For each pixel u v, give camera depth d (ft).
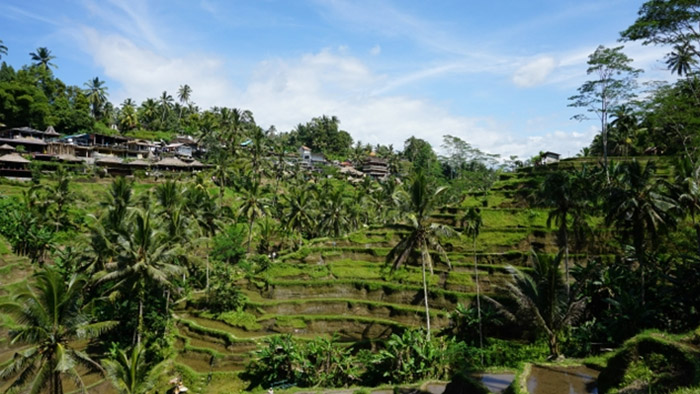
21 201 212.23
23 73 337.31
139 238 120.47
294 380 116.78
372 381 114.11
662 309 108.99
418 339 115.24
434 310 143.84
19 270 164.14
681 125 135.54
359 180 433.48
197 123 492.13
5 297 135.33
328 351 118.01
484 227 182.60
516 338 125.90
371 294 161.89
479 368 90.38
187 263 163.84
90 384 114.52
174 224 150.71
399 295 156.76
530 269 146.82
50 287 80.84
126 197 166.71
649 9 112.57
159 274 117.91
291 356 117.70
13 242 182.39
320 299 159.43
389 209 304.71
